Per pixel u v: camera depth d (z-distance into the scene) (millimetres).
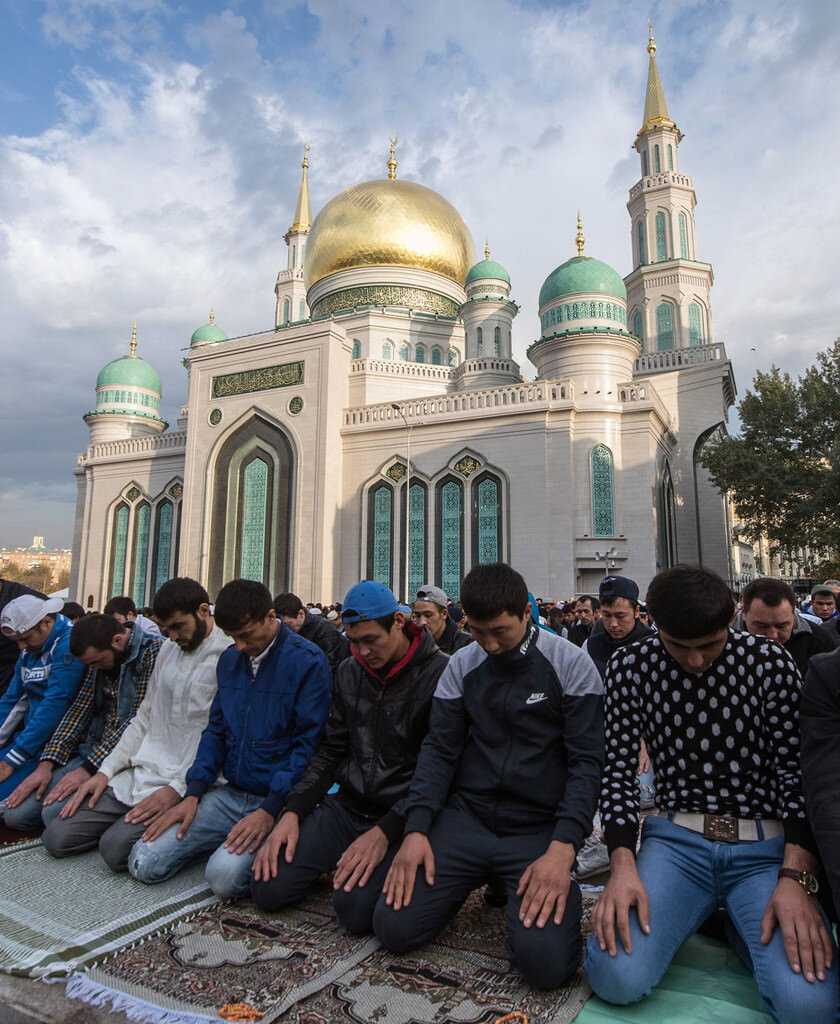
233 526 24906
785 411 21781
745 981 2814
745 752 2949
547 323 25000
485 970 2896
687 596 2697
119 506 29859
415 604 5934
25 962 2895
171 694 4434
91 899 3580
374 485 23609
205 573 24906
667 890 2791
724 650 2947
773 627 4527
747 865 2877
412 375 27078
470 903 3656
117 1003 2629
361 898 3127
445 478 22391
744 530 24078
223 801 4078
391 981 2793
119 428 33719
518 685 3312
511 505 20953
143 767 4371
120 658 4879
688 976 2852
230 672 4203
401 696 3678
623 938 2602
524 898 2799
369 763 3721
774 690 2900
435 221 32375
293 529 23516
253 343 25719
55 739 4902
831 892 2582
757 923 2643
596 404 20922
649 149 30641
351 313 30500
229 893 3541
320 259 32844
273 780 3826
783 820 2807
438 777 3293
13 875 3906
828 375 21797
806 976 2365
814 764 2609
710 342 28859
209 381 26500
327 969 2875
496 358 26719
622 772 3129
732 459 22141
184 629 4355
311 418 24031
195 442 26344
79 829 4184
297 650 4090
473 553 21453
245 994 2680
